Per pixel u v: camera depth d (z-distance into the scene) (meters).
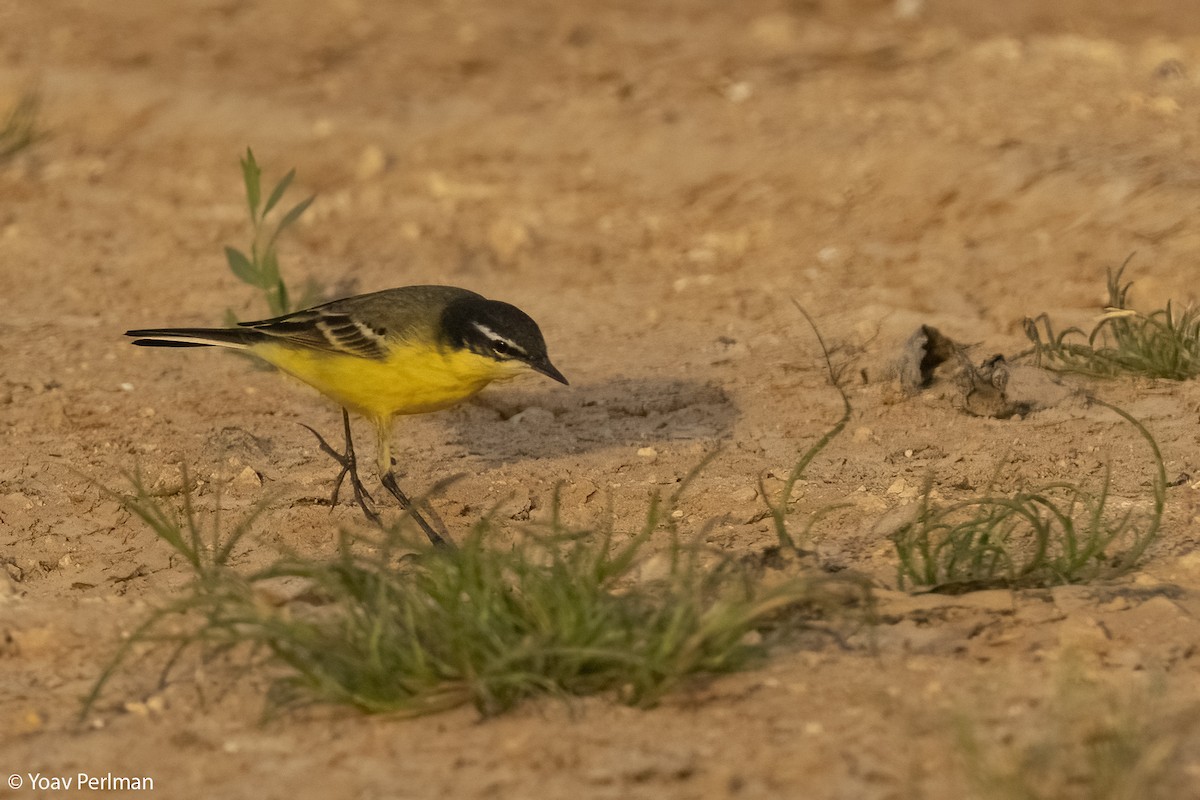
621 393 13.42
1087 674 7.87
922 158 17.84
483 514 11.11
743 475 11.56
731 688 7.93
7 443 12.54
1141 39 24.62
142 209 19.11
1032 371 12.73
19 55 23.66
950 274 15.66
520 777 7.11
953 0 27.25
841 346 14.18
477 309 10.97
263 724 7.76
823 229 17.20
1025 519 10.30
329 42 24.39
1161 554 9.68
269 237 18.09
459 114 21.25
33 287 16.75
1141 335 13.20
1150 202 15.91
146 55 23.73
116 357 14.60
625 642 7.98
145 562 10.46
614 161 19.53
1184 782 6.77
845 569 9.70
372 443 12.64
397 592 8.49
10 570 10.37
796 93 20.92
